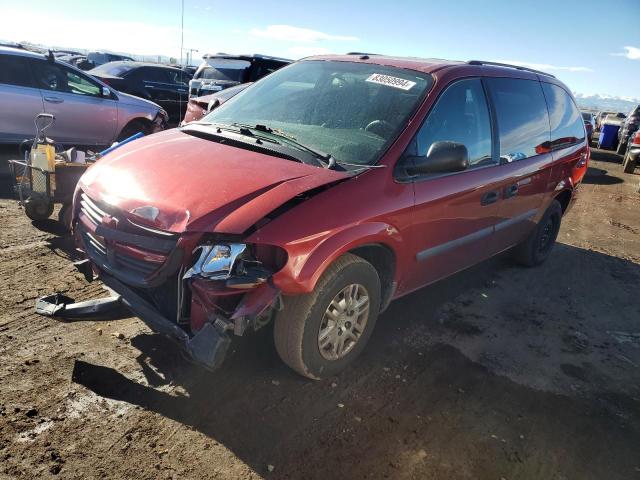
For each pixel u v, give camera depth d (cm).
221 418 273
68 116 805
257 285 254
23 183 505
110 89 864
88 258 307
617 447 292
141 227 267
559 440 291
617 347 415
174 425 264
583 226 808
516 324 430
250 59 1091
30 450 236
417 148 334
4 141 755
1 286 387
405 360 352
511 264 579
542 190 502
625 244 730
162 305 271
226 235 253
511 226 471
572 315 465
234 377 306
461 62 408
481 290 493
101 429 255
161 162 306
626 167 1443
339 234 278
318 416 285
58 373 291
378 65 387
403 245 329
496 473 261
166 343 332
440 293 472
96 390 281
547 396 332
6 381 279
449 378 338
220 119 390
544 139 492
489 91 411
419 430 284
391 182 312
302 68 419
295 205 269
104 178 308
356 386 316
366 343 355
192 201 265
